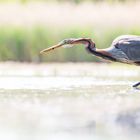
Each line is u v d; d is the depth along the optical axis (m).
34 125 11.45
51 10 29.05
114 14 28.62
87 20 27.88
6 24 26.62
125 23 27.67
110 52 16.47
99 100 14.10
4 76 19.42
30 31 26.36
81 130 11.05
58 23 27.33
